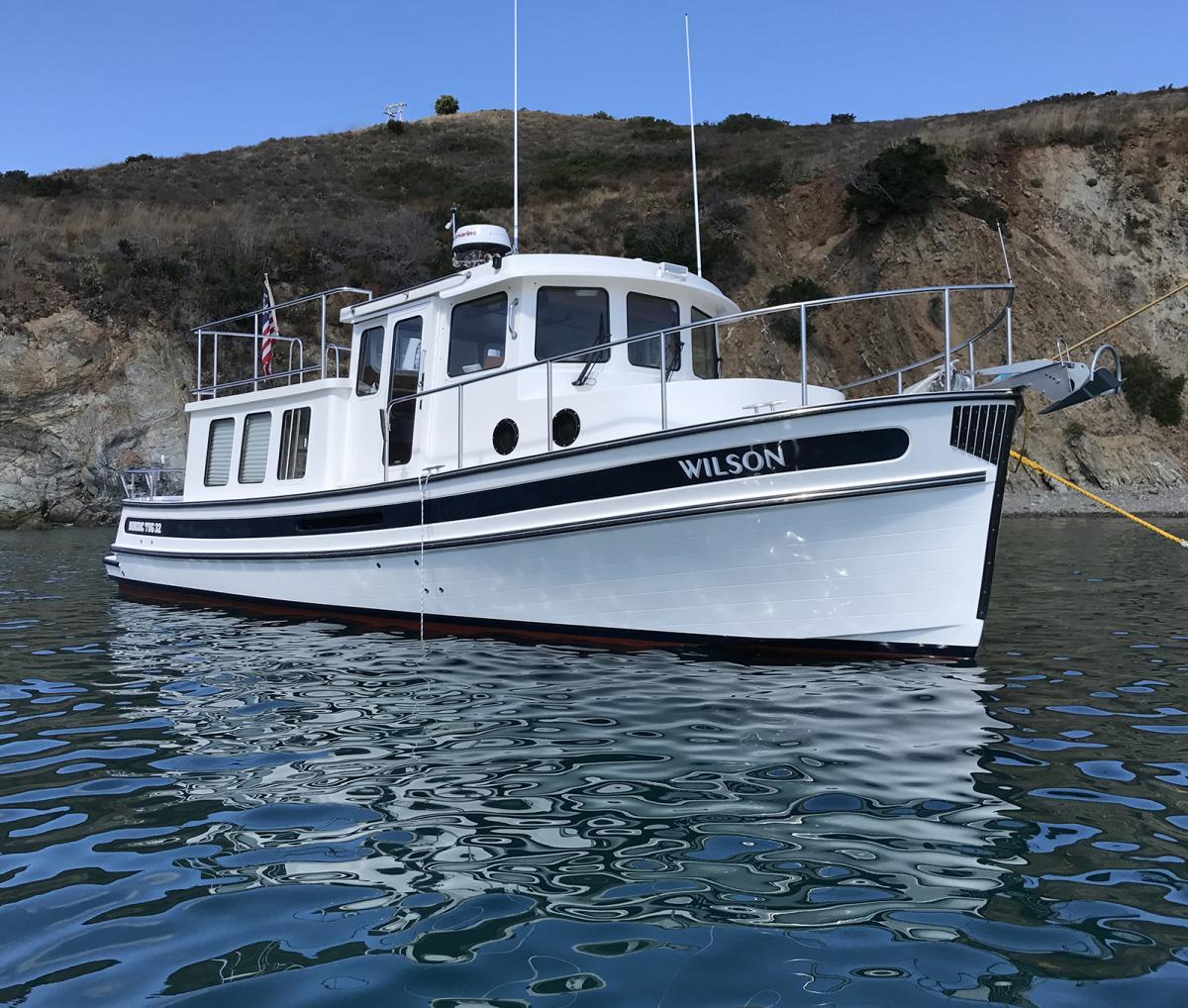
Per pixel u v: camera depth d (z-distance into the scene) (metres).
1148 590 11.99
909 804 4.02
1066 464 33.84
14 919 3.02
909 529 6.45
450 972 2.64
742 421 6.70
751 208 40.31
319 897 3.16
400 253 35.59
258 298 32.53
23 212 34.88
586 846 3.59
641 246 37.50
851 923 2.93
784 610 6.87
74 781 4.50
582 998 2.50
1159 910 3.02
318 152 50.00
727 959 2.70
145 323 31.52
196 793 4.30
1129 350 36.38
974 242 36.75
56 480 30.16
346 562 9.16
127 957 2.76
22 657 7.77
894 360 35.44
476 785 4.33
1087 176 39.91
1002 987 2.55
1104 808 3.97
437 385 8.92
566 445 7.93
